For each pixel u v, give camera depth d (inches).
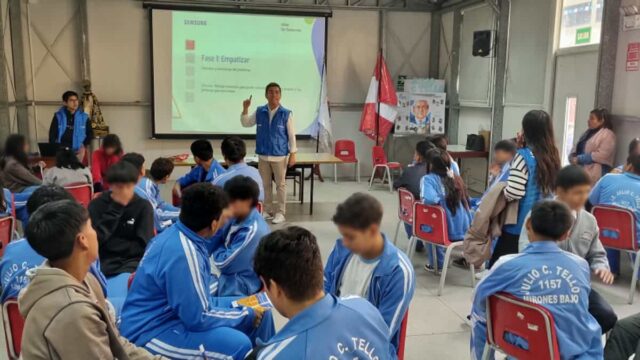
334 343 46.5
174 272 75.0
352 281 75.9
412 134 339.0
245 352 77.9
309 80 343.0
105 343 52.5
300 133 346.3
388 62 354.0
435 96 332.8
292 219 239.5
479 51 285.6
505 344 79.4
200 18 323.9
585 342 75.3
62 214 53.2
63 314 49.8
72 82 315.9
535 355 74.9
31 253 80.6
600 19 213.0
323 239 205.9
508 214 116.2
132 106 326.6
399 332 75.2
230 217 100.7
